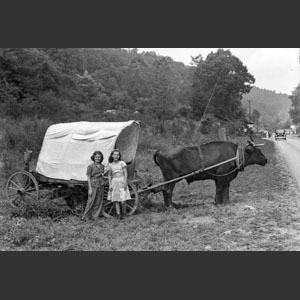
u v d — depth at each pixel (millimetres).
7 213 12062
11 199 13586
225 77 77875
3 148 22172
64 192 12844
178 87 82500
